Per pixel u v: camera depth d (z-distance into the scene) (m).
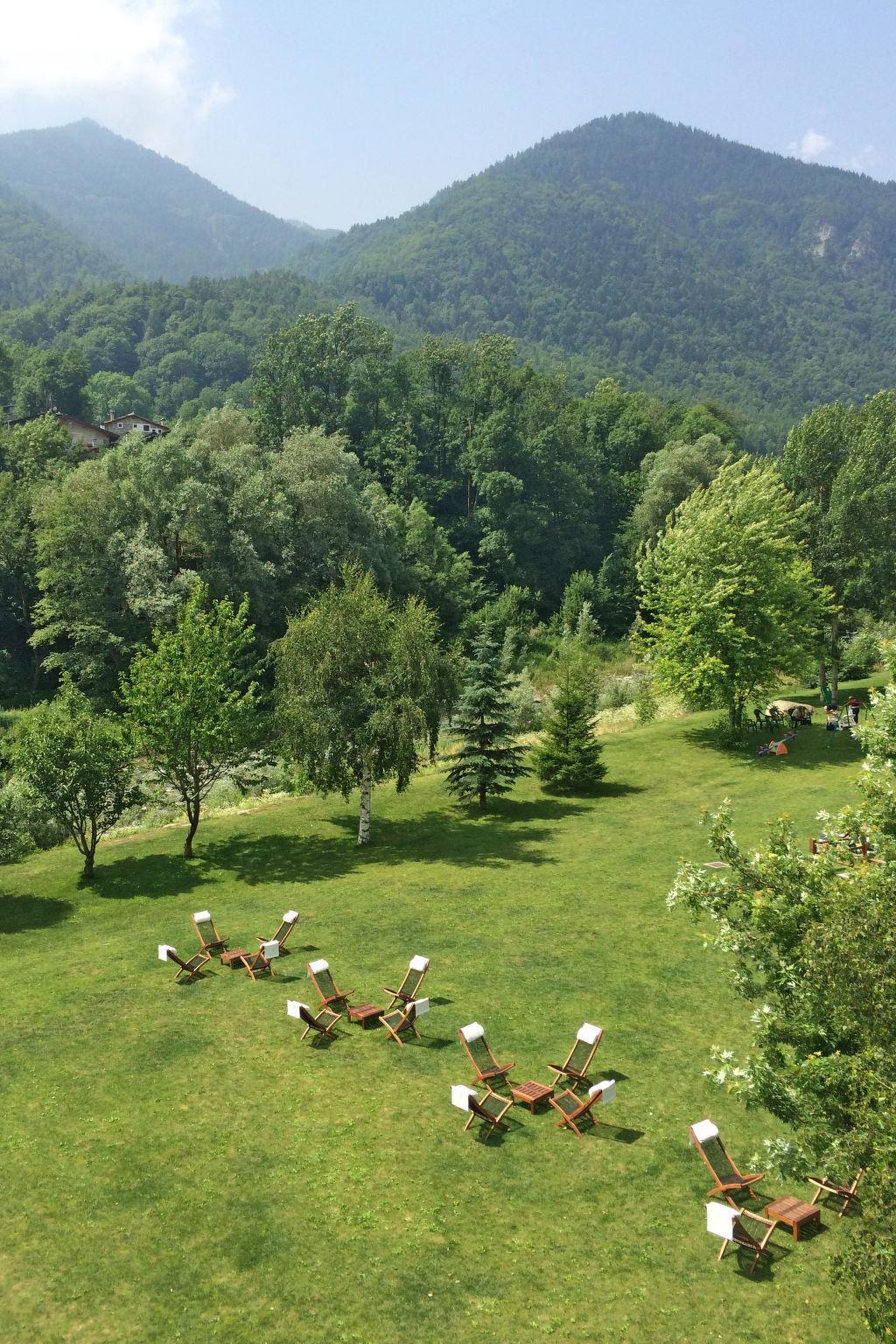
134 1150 13.29
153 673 30.75
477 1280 10.47
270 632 63.91
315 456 71.38
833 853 10.45
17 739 30.47
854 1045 9.13
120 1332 9.90
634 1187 12.05
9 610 69.19
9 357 124.62
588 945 20.67
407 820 34.25
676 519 45.62
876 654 58.69
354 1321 9.92
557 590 98.00
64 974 20.86
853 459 46.47
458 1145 13.09
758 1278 10.39
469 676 35.34
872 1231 7.47
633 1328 9.73
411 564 80.88
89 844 33.69
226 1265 10.86
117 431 128.50
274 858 30.44
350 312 102.50
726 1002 17.53
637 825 31.06
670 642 42.50
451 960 20.11
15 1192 12.43
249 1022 17.42
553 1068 14.23
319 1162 12.78
